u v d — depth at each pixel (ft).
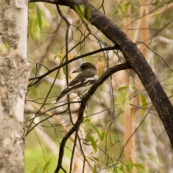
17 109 27.68
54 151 67.00
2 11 27.99
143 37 45.24
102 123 34.47
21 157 27.76
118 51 36.09
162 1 38.19
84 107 32.50
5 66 27.50
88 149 46.24
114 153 38.65
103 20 31.65
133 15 42.42
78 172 57.57
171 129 28.40
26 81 28.04
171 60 54.80
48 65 68.85
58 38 60.08
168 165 40.34
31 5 36.88
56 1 32.83
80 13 30.68
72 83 39.04
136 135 60.13
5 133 27.40
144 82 29.37
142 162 56.70
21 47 28.07
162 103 28.76
